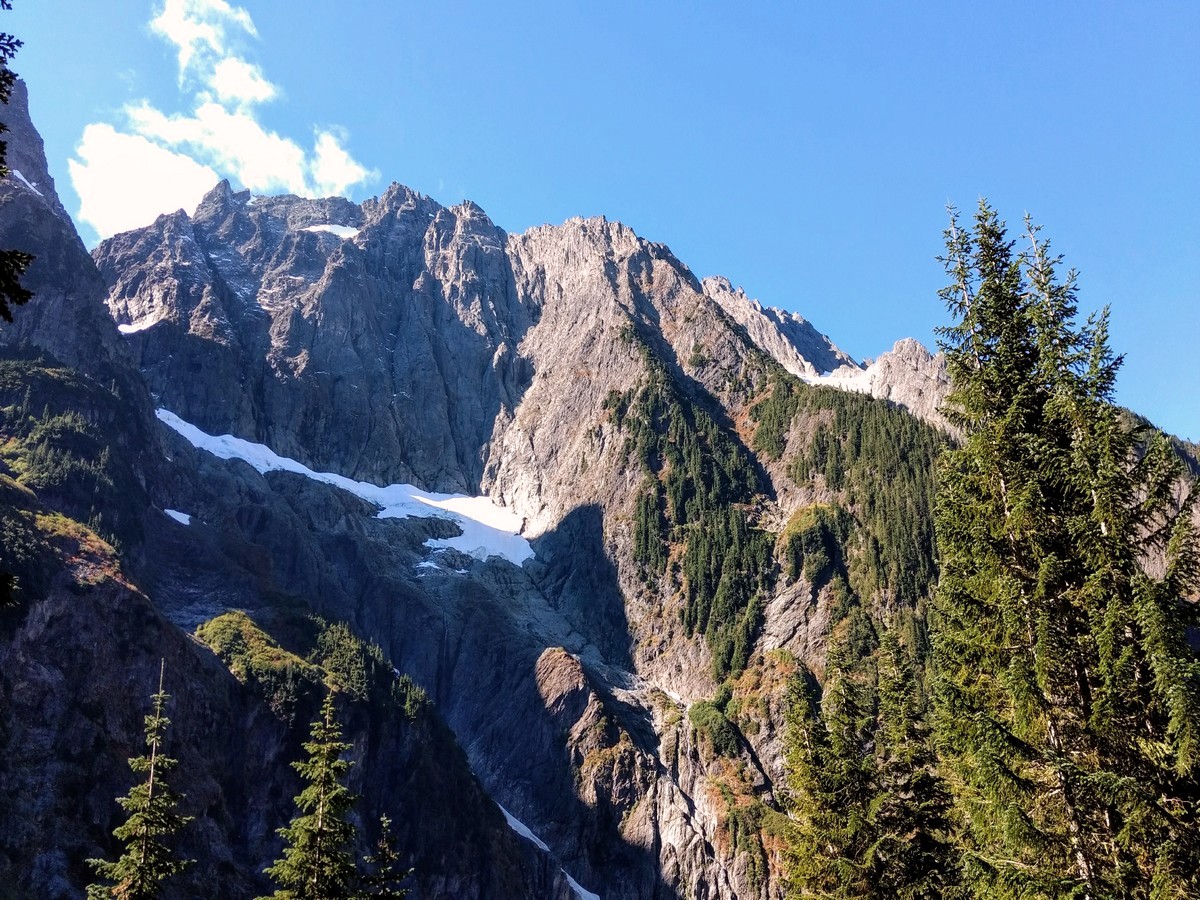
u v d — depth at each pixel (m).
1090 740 21.47
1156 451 22.53
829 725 38.19
